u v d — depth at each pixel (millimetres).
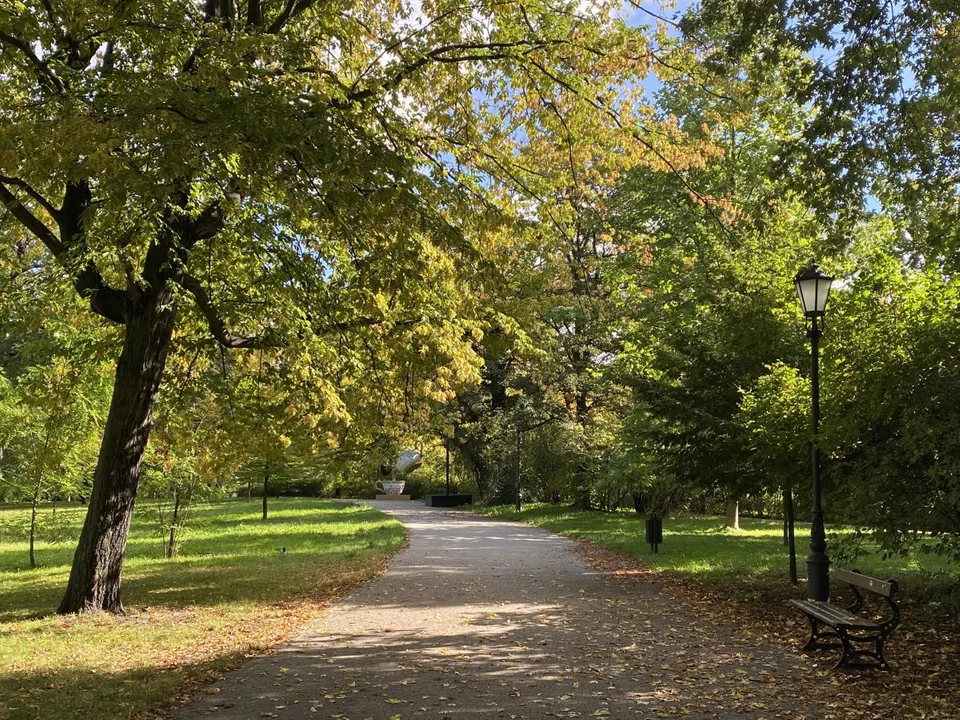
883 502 8789
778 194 13727
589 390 31891
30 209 12773
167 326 10969
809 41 10898
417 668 7055
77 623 9586
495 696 6117
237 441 14219
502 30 11203
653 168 12609
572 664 7152
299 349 11008
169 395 13328
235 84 7941
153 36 8750
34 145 6875
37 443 16359
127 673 6930
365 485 50750
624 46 11008
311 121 7430
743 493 12922
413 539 21125
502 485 35094
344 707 5852
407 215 8242
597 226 26766
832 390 9586
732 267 13141
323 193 8180
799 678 6578
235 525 28312
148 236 9344
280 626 9211
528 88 11656
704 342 13188
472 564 15406
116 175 7406
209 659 7434
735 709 5711
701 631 8648
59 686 6520
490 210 9844
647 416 15766
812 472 10734
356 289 11359
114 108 7414
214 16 9000
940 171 12375
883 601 10492
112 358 13180
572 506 33375
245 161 7473
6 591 13477
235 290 12195
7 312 11156
